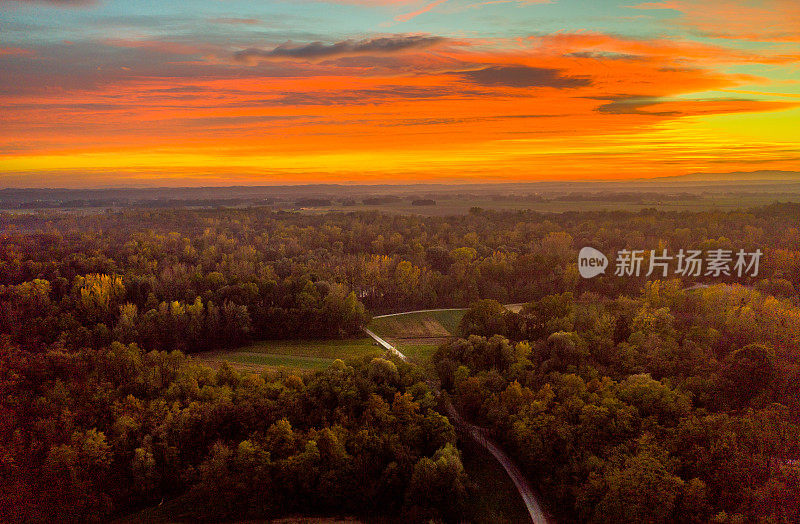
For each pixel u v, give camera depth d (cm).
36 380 11069
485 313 14275
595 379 10012
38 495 8444
